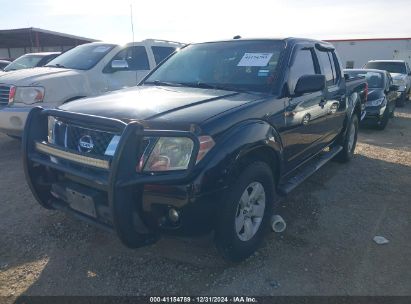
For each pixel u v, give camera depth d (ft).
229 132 9.11
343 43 88.43
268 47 12.92
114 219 8.08
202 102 10.16
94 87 21.35
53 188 9.99
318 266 10.21
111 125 8.46
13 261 10.17
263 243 11.29
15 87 18.90
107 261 10.22
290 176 13.67
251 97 10.92
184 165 8.30
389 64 58.13
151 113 9.19
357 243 11.50
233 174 9.07
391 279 9.73
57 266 9.98
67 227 12.00
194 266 10.06
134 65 24.16
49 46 108.88
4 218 12.64
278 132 11.13
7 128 19.12
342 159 19.86
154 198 8.42
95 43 24.13
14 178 16.56
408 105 55.77
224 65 12.98
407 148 24.76
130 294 8.96
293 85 12.26
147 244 8.93
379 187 16.58
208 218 8.79
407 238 11.93
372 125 31.76
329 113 15.72
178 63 14.26
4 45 105.70
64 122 9.80
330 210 13.92
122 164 7.93
